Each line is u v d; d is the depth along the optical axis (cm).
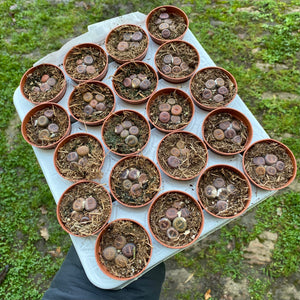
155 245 28
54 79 34
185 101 33
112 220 29
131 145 31
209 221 28
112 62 36
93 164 30
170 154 31
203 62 35
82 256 27
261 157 31
